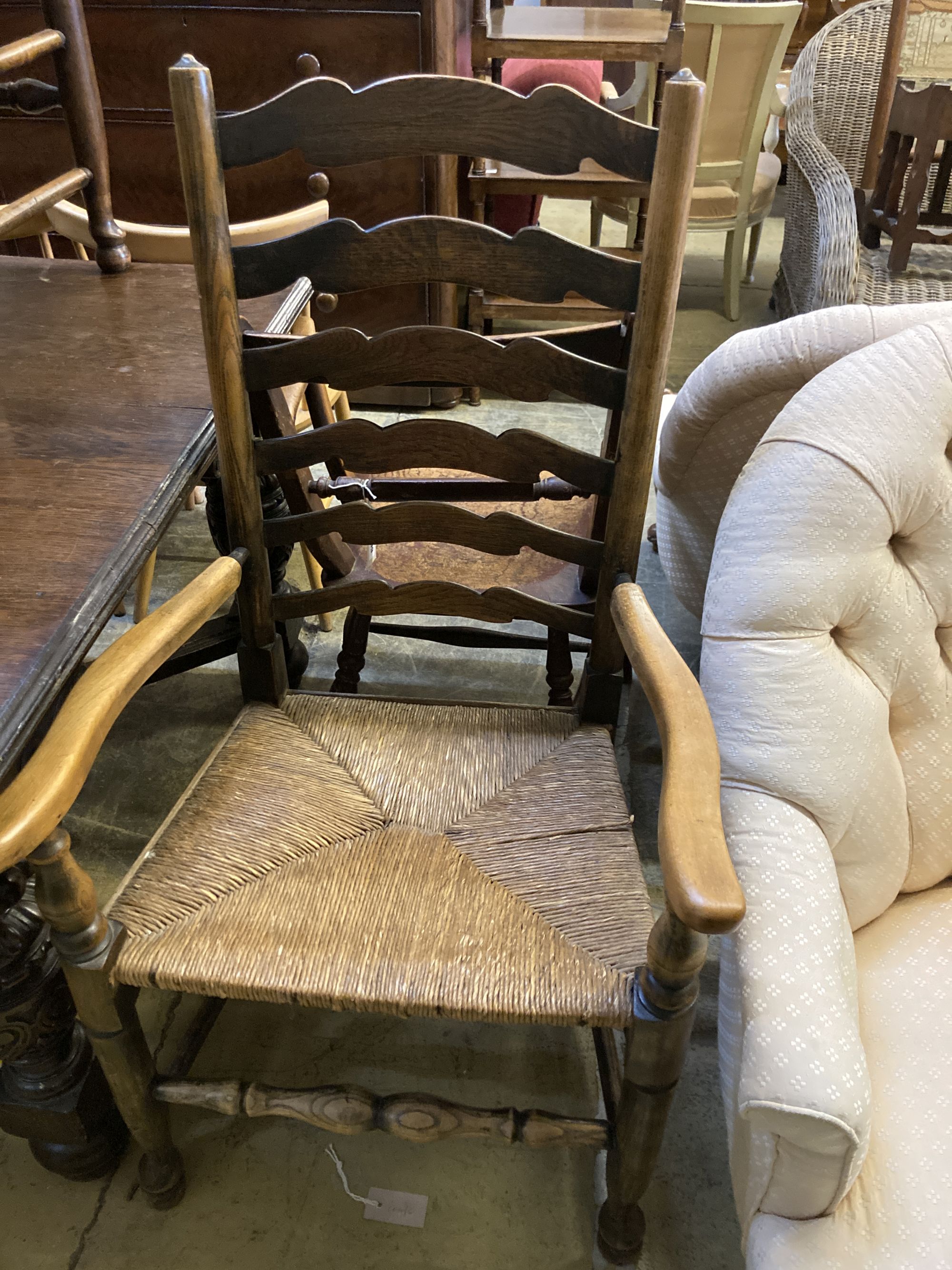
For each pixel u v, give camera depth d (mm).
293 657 1627
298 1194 1062
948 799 934
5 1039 899
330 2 2086
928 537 900
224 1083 910
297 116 812
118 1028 837
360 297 2545
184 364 1168
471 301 2729
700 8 2561
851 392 898
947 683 921
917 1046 838
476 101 799
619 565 993
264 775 1005
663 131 764
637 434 910
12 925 872
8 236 1466
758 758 868
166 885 875
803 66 2764
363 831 947
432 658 1826
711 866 637
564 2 4066
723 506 1358
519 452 961
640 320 854
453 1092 1155
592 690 1065
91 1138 1030
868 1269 694
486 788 999
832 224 2238
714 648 922
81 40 1271
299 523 1015
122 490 926
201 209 829
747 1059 727
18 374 1143
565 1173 1083
